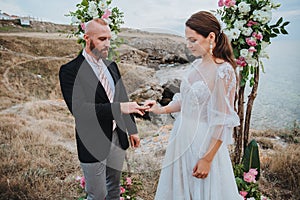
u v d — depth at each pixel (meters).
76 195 2.92
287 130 4.41
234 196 1.91
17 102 4.91
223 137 1.73
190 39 1.74
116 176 2.20
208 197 1.84
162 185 1.97
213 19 1.75
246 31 2.26
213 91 1.72
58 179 3.23
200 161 1.77
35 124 4.33
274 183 3.11
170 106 1.83
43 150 3.71
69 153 3.78
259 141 4.19
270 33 2.33
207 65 1.78
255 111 5.03
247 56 2.31
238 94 2.63
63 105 5.13
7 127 4.08
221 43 1.82
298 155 3.54
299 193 2.92
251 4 2.29
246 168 2.66
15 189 2.95
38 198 2.87
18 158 3.48
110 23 2.20
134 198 2.62
